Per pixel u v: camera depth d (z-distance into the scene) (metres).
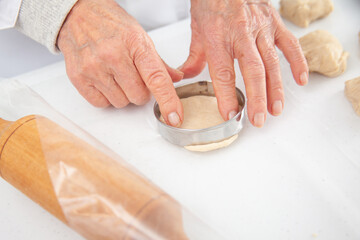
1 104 0.93
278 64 1.00
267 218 0.79
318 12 1.41
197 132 0.91
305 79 1.04
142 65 0.98
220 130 0.92
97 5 1.08
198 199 0.84
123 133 1.05
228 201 0.83
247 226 0.78
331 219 0.77
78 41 1.06
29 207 0.88
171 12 1.57
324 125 1.00
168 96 0.95
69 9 1.06
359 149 0.92
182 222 0.67
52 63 1.53
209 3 1.06
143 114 1.11
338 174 0.86
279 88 0.97
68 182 0.69
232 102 0.94
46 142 0.77
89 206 0.66
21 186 0.78
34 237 0.81
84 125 1.09
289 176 0.87
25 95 0.98
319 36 1.24
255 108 0.91
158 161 0.95
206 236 0.69
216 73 0.98
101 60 1.01
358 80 1.06
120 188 0.67
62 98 1.21
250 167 0.90
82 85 1.08
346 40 1.32
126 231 0.63
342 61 1.15
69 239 0.80
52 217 0.85
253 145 0.96
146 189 0.68
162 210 0.64
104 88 1.06
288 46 1.06
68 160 0.72
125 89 1.05
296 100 1.09
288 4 1.44
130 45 1.00
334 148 0.93
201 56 1.16
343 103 1.06
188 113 1.02
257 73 0.93
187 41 1.41
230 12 1.02
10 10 1.15
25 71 1.51
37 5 1.10
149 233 0.62
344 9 1.50
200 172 0.91
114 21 1.04
